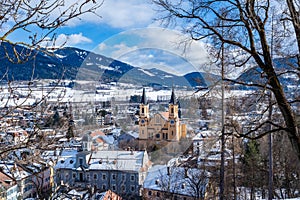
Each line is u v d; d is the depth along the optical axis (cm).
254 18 478
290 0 480
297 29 483
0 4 193
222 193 920
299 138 497
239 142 1300
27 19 197
